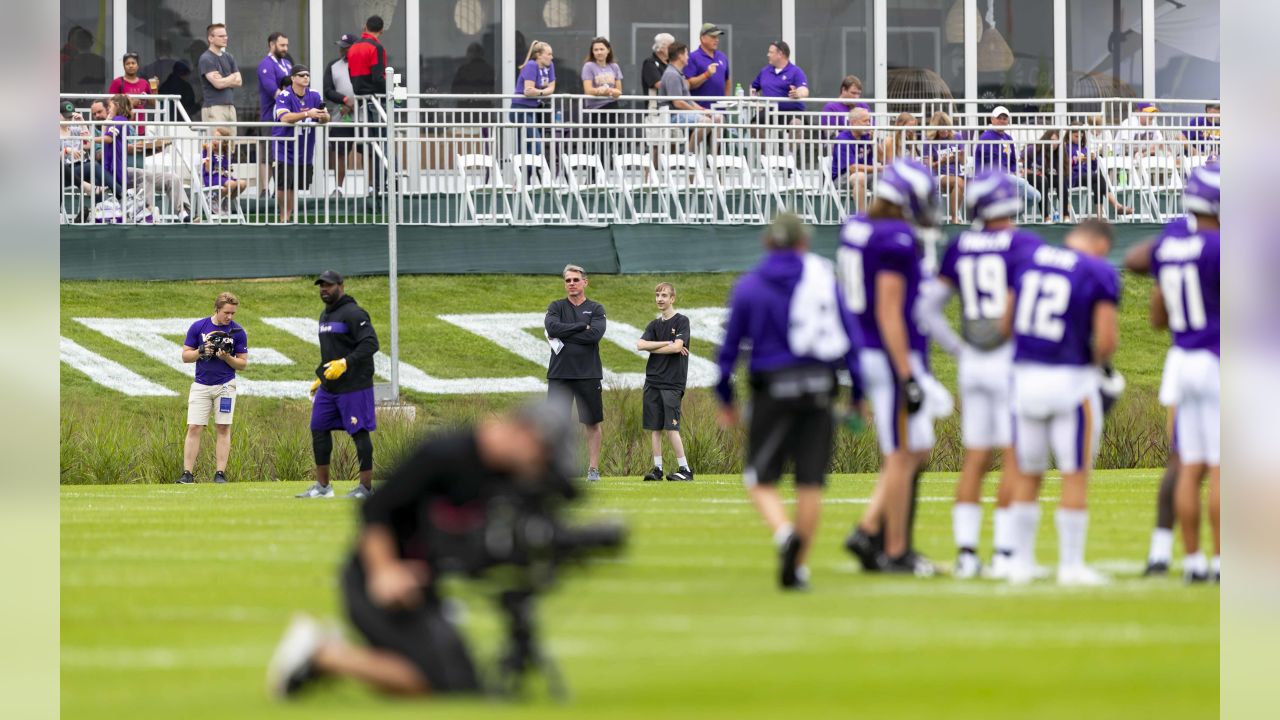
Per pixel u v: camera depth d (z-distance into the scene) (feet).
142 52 335.26
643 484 206.69
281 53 299.79
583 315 216.54
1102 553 119.75
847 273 102.99
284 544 129.49
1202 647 77.15
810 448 96.84
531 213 295.07
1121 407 243.81
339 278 182.91
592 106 303.68
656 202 298.76
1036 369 98.99
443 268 291.38
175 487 208.23
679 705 63.36
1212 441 98.48
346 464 225.76
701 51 307.78
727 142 300.61
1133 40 362.94
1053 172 298.56
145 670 73.05
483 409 250.57
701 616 87.30
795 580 96.53
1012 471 103.91
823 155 297.12
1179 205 305.32
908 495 104.99
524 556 60.39
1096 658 74.18
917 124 331.98
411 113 311.68
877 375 102.68
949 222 294.25
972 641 78.79
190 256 285.02
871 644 77.97
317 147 291.79
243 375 258.78
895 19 357.41
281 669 62.23
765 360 96.12
